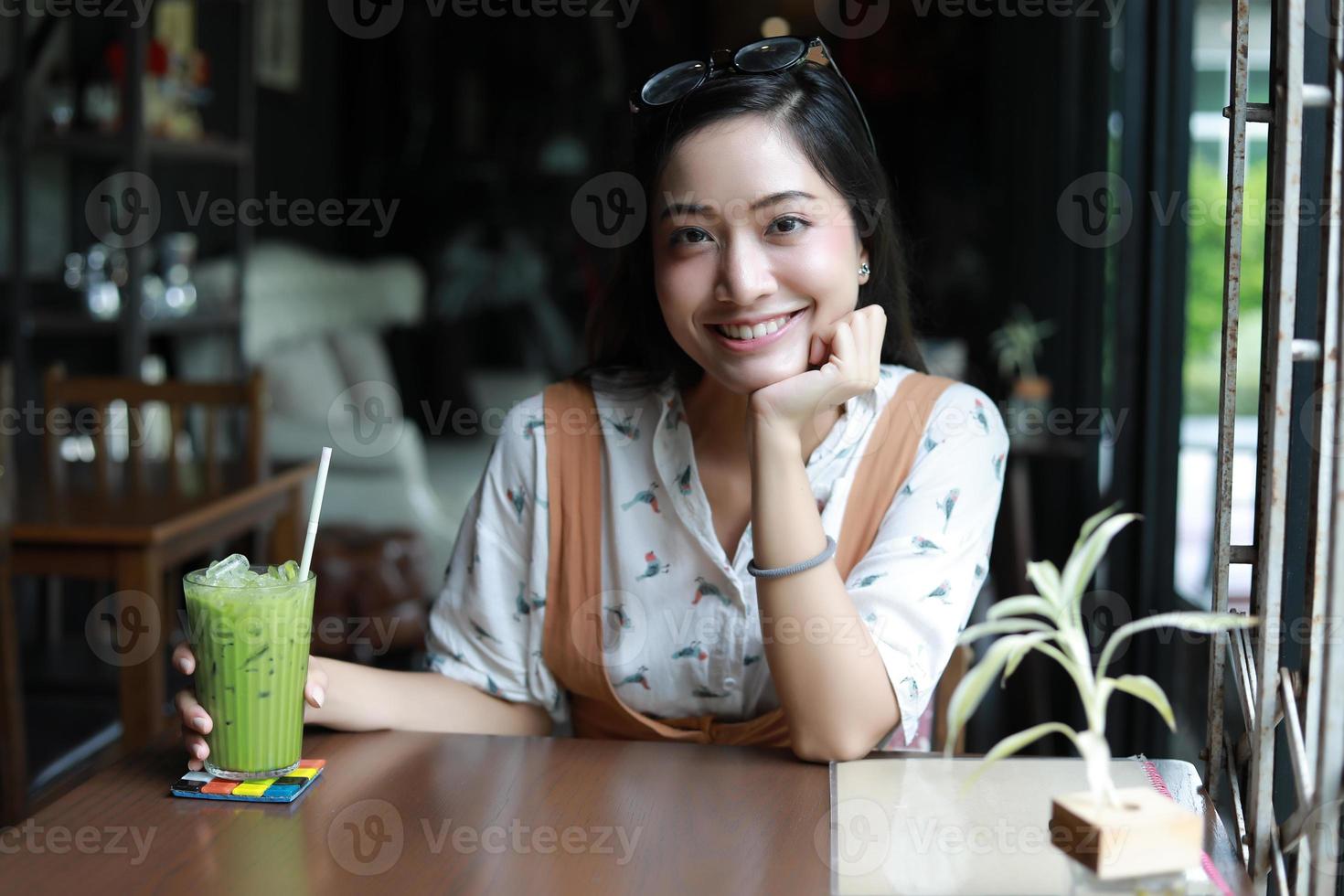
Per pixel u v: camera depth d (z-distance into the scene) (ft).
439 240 20.77
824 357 3.70
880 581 3.73
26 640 10.46
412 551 10.54
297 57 18.33
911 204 20.18
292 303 15.81
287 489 9.35
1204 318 7.71
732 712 4.16
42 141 10.75
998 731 10.30
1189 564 8.04
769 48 3.68
